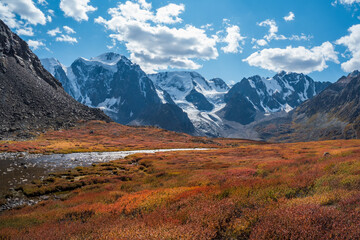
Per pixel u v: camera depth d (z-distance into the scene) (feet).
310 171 54.44
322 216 19.42
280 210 22.65
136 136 409.90
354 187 32.24
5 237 32.91
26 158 159.74
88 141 314.96
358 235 15.98
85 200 60.29
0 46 437.99
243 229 21.62
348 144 256.93
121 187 80.12
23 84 416.26
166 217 28.50
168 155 203.41
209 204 30.22
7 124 303.68
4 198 73.72
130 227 24.77
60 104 449.89
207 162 152.97
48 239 27.96
